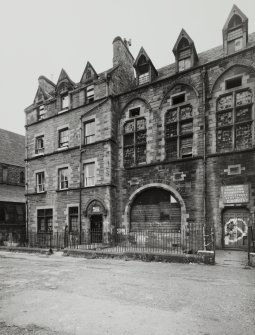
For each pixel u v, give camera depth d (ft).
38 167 74.59
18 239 74.18
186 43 56.24
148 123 56.75
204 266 33.14
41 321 16.02
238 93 47.11
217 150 47.80
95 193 60.08
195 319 16.15
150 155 55.47
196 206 48.32
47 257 45.75
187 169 50.31
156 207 54.19
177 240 49.60
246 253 40.91
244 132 45.80
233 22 50.39
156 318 16.34
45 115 76.18
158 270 31.32
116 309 17.98
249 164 44.14
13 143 114.11
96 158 61.26
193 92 51.75
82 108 66.80
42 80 84.17
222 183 46.19
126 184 58.13
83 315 16.92
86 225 60.85
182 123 52.75
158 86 56.34
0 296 21.40
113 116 61.21
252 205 42.91
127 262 37.83
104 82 63.31
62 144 71.15
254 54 45.21
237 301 19.52
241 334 14.11
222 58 48.29
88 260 40.70
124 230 56.44
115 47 68.28
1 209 92.12
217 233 45.55
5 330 14.76
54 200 68.59
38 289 23.48
